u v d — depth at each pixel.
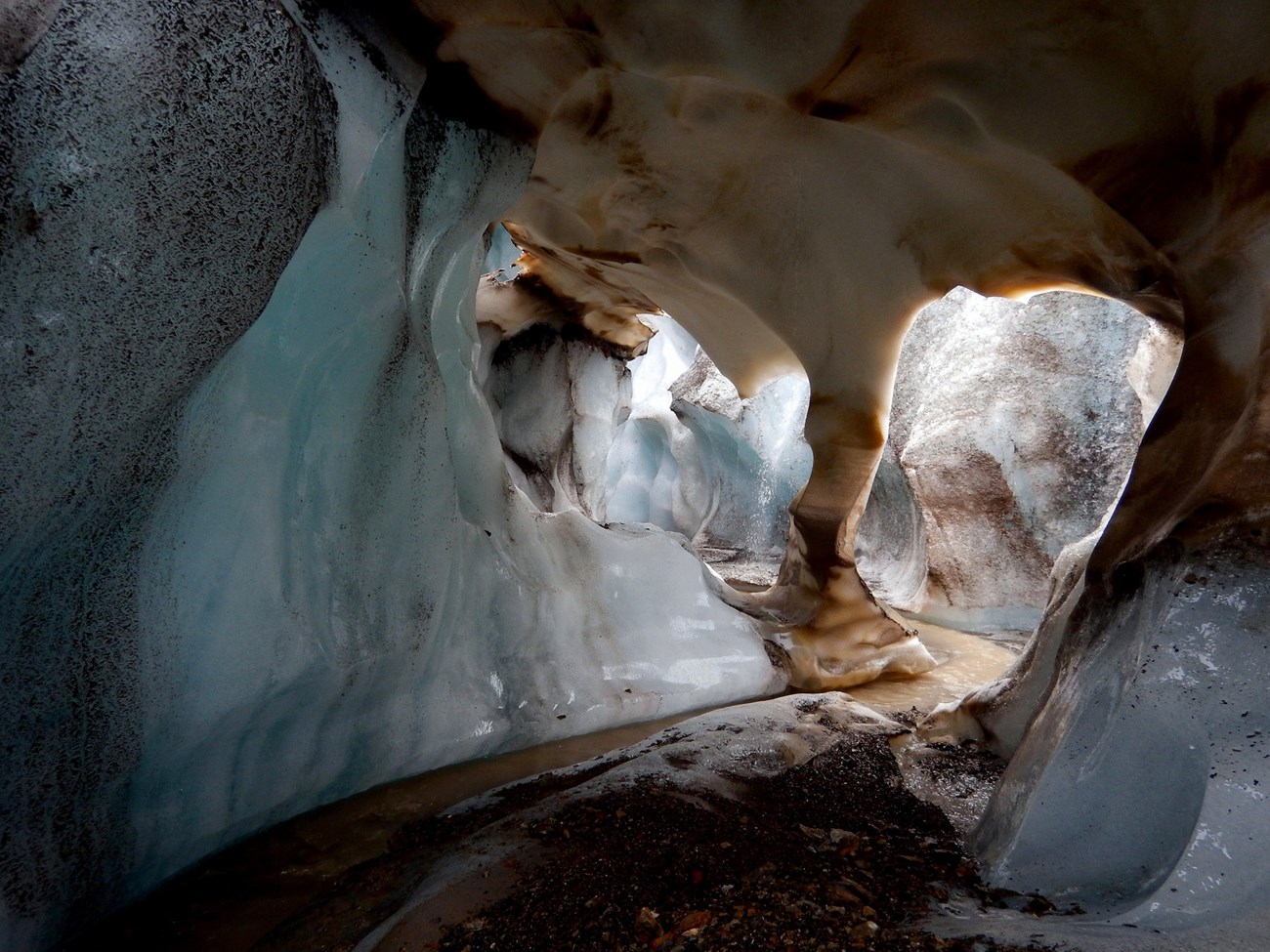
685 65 2.97
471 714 3.52
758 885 2.00
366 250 2.50
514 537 4.20
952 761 3.31
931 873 2.20
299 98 1.97
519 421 7.33
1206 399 2.57
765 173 4.49
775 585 5.75
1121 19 2.48
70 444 1.67
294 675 2.59
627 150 4.27
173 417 1.97
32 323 1.54
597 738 3.84
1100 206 3.10
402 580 3.11
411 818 2.88
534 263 6.91
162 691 2.17
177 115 1.70
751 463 10.16
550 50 3.00
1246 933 1.39
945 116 3.22
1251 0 2.20
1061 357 6.62
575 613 4.30
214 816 2.51
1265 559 1.99
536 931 1.87
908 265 4.55
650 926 1.83
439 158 2.95
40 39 1.49
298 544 2.64
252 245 1.92
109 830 2.13
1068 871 1.98
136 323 1.71
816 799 2.85
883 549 8.72
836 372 5.15
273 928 2.16
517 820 2.56
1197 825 1.66
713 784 2.87
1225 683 1.86
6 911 1.84
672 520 11.72
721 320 6.13
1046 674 3.22
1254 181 2.33
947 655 5.70
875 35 2.80
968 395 6.89
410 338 2.92
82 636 1.94
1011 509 6.55
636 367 12.84
